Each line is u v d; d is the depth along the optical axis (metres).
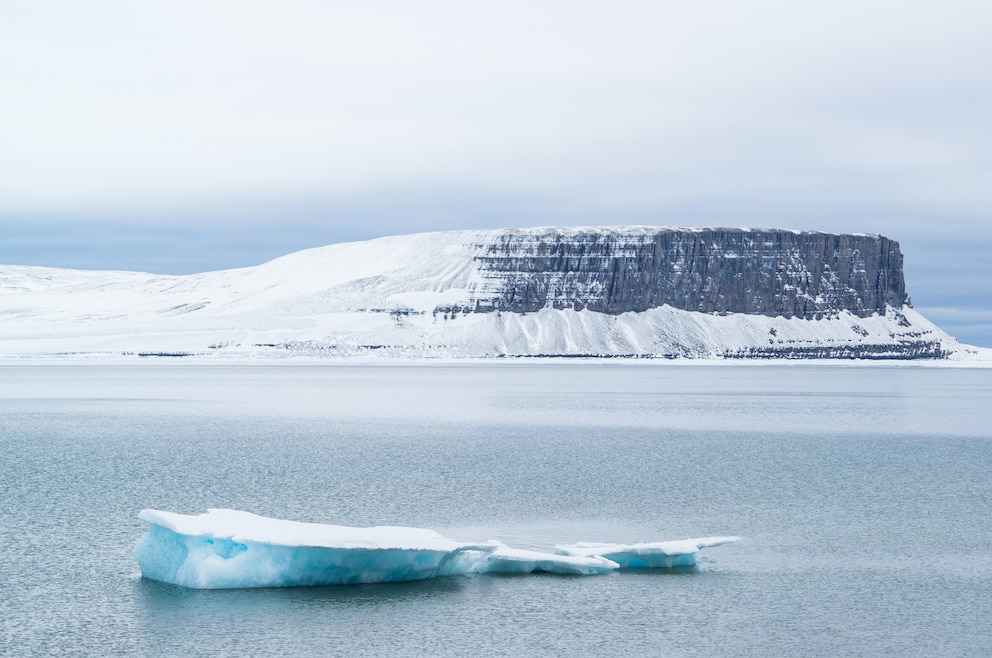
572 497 57.53
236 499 55.91
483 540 45.97
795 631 34.03
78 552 43.06
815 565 42.41
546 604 36.53
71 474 65.50
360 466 70.06
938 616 35.56
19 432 94.44
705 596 37.81
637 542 46.16
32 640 32.56
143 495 57.28
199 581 37.41
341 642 32.56
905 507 55.34
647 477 65.81
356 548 37.12
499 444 85.69
